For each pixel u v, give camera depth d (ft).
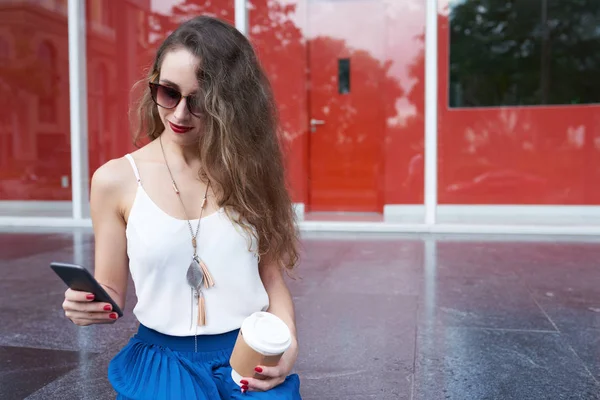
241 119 4.38
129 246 4.27
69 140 26.37
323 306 12.14
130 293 13.20
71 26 24.81
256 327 3.94
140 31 25.39
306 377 8.39
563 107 24.81
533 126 25.09
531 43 24.70
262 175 4.63
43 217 25.05
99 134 25.93
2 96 27.02
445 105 25.55
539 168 25.20
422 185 25.68
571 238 21.33
